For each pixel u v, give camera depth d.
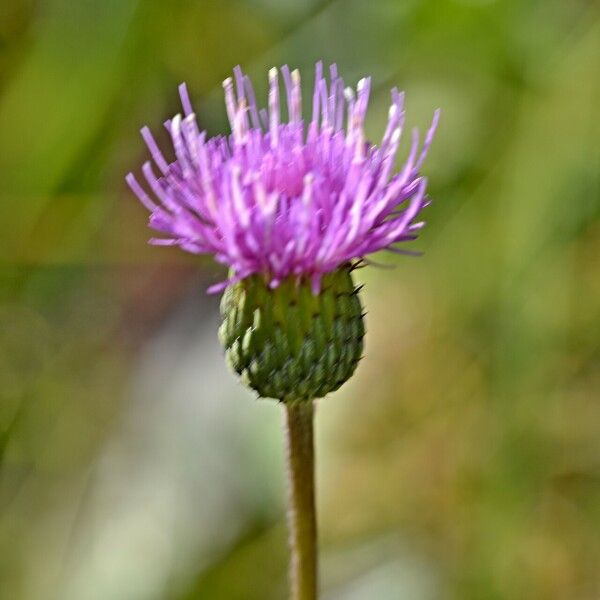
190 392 0.42
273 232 0.31
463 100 0.41
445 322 0.41
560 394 0.40
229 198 0.31
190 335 0.45
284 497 0.39
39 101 0.43
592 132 0.40
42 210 0.44
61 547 0.41
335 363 0.32
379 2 0.42
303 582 0.32
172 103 0.44
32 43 0.43
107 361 0.46
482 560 0.39
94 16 0.42
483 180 0.41
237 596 0.39
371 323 0.43
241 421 0.40
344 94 0.32
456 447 0.41
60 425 0.44
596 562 0.39
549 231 0.40
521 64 0.41
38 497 0.42
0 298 0.45
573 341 0.40
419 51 0.42
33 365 0.45
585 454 0.40
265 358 0.32
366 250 0.31
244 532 0.40
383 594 0.39
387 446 0.41
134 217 0.46
